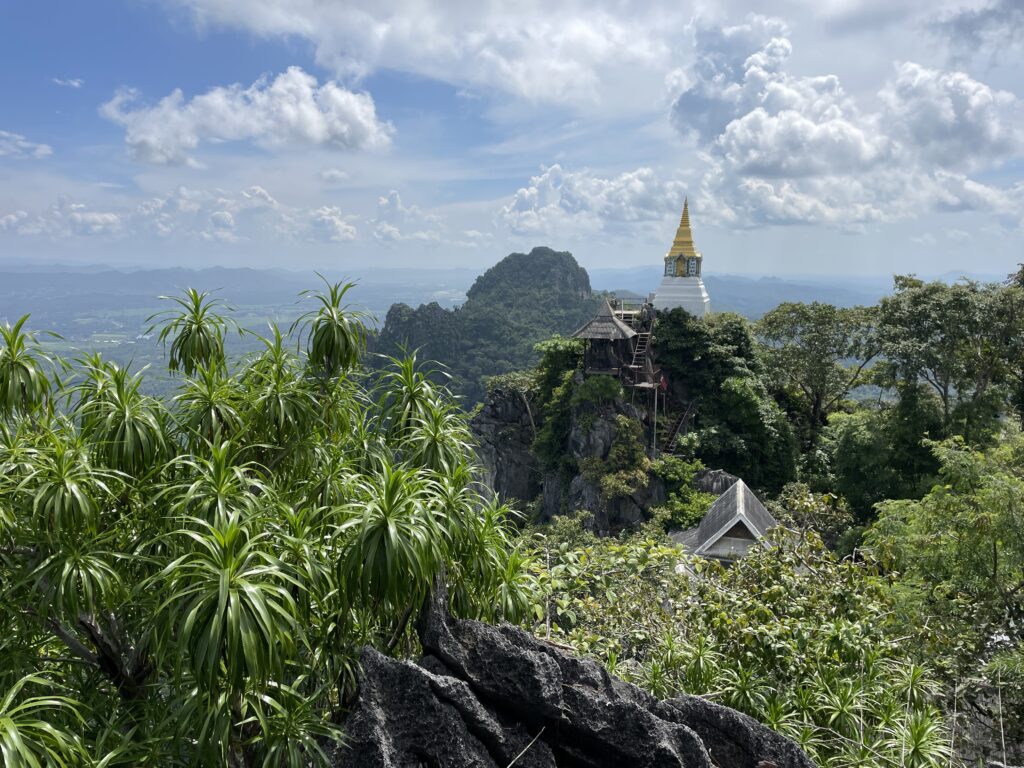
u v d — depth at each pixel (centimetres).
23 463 628
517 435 6031
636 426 4859
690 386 5616
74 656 727
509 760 655
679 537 3634
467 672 683
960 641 1301
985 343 4425
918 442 4066
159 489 688
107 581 618
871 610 1168
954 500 1720
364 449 870
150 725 632
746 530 2917
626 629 1141
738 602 1114
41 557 634
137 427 692
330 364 858
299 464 820
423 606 725
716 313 6944
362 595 637
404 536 639
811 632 1080
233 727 611
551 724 682
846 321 5456
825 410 5916
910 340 4244
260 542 616
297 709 596
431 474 772
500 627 744
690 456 4969
